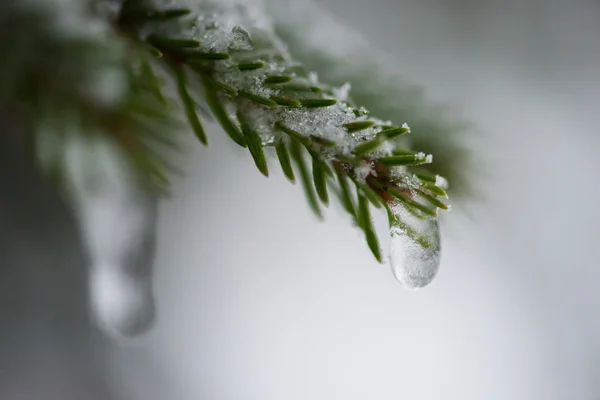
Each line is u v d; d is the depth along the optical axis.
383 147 0.25
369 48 0.32
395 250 0.25
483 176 0.31
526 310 0.87
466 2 0.87
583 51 0.89
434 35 0.85
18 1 0.29
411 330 0.88
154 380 0.76
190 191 0.77
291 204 0.85
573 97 0.87
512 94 0.85
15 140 0.43
